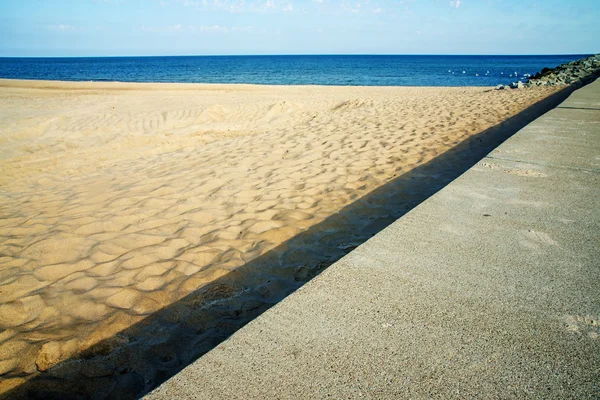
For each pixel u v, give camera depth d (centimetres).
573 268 165
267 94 1603
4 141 797
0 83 2144
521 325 132
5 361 188
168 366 183
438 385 109
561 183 267
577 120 480
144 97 1487
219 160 555
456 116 770
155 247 292
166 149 738
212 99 1402
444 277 160
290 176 450
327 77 4047
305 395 107
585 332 128
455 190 256
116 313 220
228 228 318
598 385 108
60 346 196
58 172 596
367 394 107
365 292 152
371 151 542
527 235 195
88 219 352
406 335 129
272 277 250
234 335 130
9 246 309
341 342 126
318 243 290
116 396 168
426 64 9006
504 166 304
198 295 234
